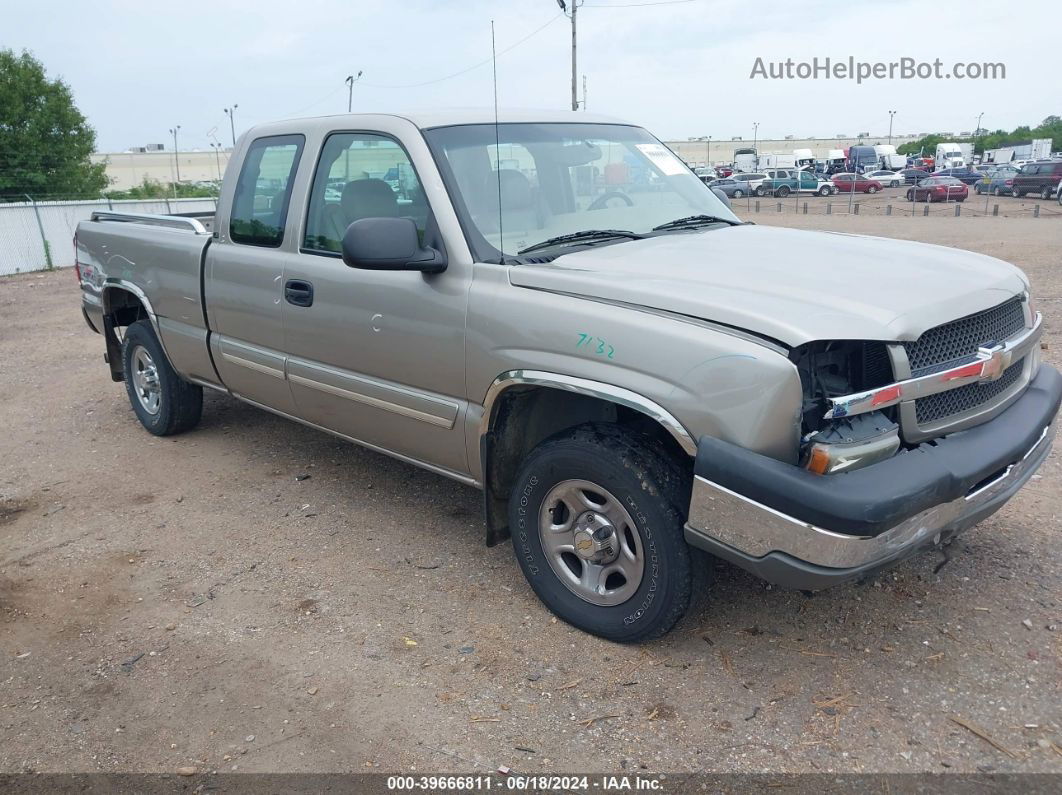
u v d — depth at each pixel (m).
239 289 4.44
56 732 2.84
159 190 44.66
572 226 3.67
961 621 3.25
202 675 3.11
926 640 3.14
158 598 3.68
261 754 2.70
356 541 4.14
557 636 3.27
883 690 2.88
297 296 4.05
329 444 5.52
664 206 4.10
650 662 3.08
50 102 36.53
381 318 3.63
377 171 3.73
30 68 36.25
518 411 3.38
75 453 5.58
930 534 2.70
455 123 3.73
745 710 2.81
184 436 5.80
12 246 19.62
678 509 2.87
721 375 2.59
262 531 4.29
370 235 3.14
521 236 3.47
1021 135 88.75
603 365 2.87
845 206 37.28
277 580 3.79
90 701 2.99
